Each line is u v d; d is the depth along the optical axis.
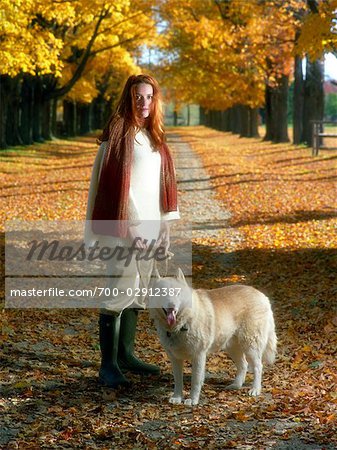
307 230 18.08
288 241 16.81
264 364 8.46
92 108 96.19
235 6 40.38
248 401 7.05
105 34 43.47
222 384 7.74
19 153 45.38
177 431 6.19
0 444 5.89
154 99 7.30
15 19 25.38
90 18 36.41
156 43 45.59
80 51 48.78
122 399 7.10
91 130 93.94
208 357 8.83
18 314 10.82
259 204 23.28
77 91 56.19
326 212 21.08
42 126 62.91
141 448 5.79
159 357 8.77
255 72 47.81
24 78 50.69
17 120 51.66
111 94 81.44
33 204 23.52
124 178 7.10
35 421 6.42
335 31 15.83
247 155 45.66
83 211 22.17
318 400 6.93
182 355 6.87
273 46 39.44
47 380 7.70
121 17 39.84
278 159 40.91
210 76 53.19
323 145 47.81
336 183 28.22
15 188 28.44
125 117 7.25
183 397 7.12
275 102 59.00
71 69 50.84
